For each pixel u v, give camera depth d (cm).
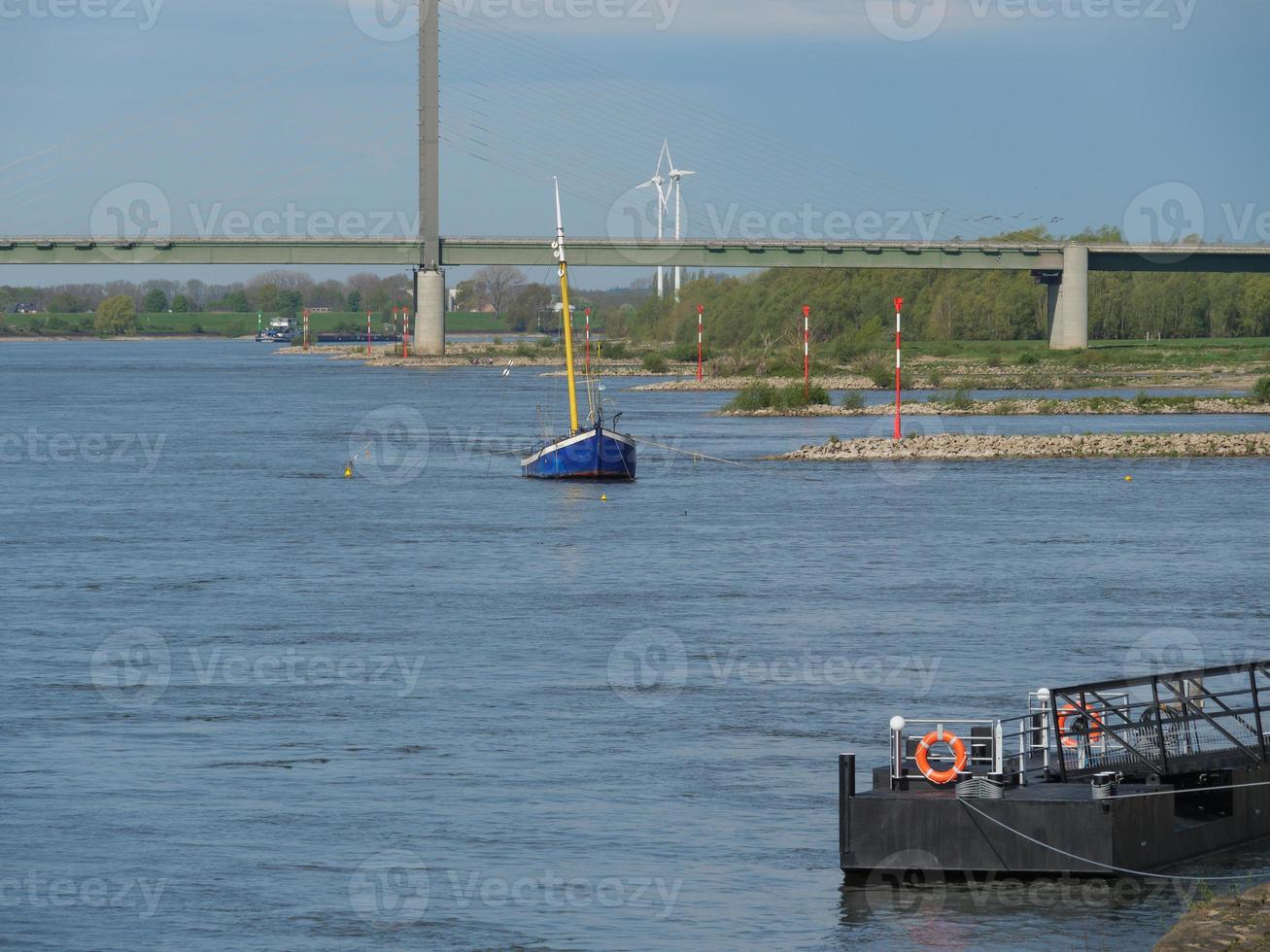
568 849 7525
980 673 11044
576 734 9506
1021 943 6362
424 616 13475
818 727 9656
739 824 7838
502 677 11044
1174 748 7825
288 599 14362
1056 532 18738
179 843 7631
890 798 7000
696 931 6562
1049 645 12006
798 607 13788
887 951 6322
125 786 8512
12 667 11456
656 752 9112
